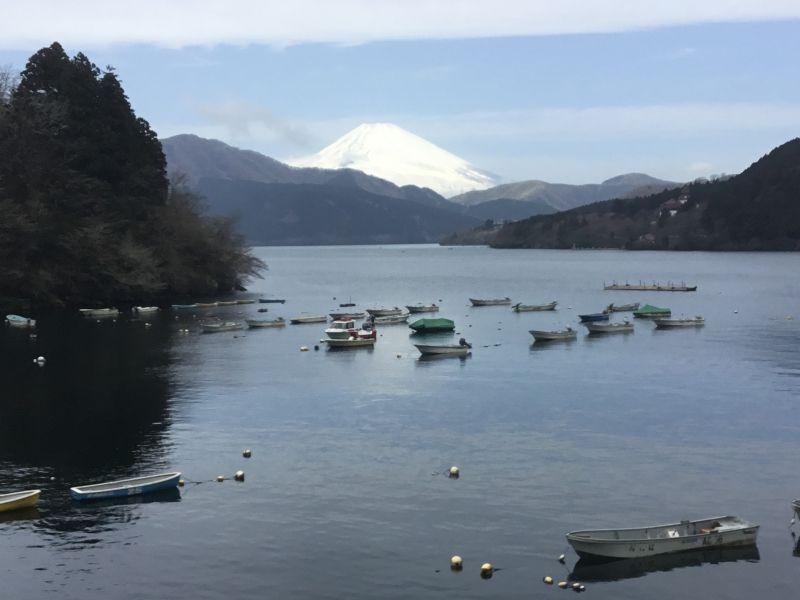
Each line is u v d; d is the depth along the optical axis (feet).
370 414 205.67
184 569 121.60
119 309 473.26
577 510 140.77
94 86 513.86
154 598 113.91
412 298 572.51
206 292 580.71
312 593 114.62
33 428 192.34
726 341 329.93
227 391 233.14
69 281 457.68
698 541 126.11
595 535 125.29
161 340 341.21
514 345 323.98
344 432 188.75
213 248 583.17
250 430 190.70
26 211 445.78
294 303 530.27
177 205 575.38
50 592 115.34
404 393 230.07
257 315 453.17
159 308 483.92
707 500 144.97
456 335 359.46
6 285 431.84
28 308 440.86
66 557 125.49
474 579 118.01
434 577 118.52
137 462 167.32
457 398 222.89
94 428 192.44
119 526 136.15
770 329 368.68
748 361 278.67
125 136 521.24
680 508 141.59
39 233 437.58
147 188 532.73
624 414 203.31
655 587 116.16
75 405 215.31
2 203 426.51
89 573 120.57
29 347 317.22
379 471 160.76
